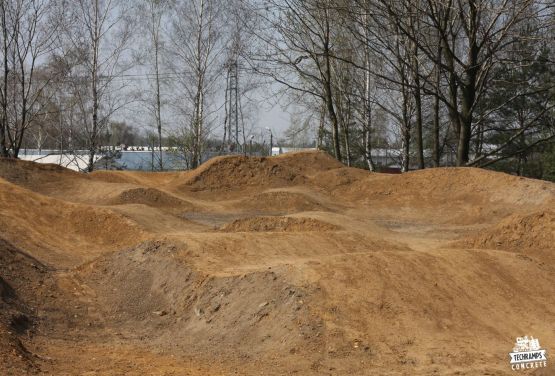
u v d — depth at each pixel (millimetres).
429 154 52875
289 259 12906
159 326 10695
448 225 22547
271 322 9312
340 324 8898
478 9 23078
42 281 12695
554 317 10156
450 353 8391
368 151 38750
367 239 15133
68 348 8938
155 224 19641
